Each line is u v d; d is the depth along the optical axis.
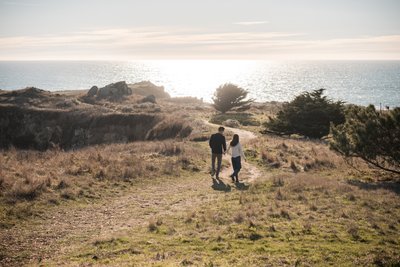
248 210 11.91
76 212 12.48
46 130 61.41
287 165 21.20
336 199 13.53
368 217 11.29
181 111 62.91
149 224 10.77
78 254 8.84
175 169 19.61
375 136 16.36
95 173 17.38
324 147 26.66
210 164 21.83
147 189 16.06
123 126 56.97
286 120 36.62
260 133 38.34
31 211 11.99
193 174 19.38
